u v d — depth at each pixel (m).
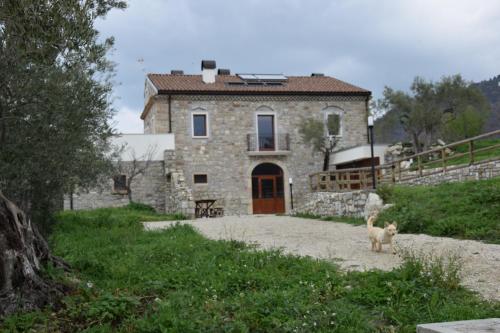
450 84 31.33
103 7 8.24
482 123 32.53
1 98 5.91
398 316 5.24
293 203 29.72
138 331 4.86
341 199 18.16
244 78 31.86
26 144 6.32
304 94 30.16
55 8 7.33
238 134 29.23
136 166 26.56
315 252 10.16
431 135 32.19
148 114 31.81
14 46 6.02
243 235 12.96
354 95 30.94
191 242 10.71
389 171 25.05
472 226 11.30
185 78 31.25
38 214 8.90
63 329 5.01
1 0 6.73
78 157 7.74
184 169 28.23
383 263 8.55
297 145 30.14
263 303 5.55
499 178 15.34
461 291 6.15
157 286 6.49
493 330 3.53
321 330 4.87
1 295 5.19
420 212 13.22
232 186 28.88
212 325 4.89
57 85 6.32
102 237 12.09
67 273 6.73
